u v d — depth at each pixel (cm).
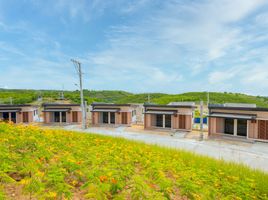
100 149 789
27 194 424
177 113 2644
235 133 2195
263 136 2019
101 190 431
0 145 608
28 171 495
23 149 670
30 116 3241
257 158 1533
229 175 798
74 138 1062
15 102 5569
